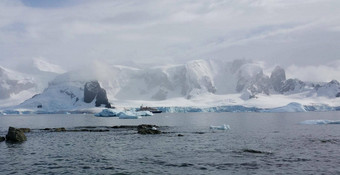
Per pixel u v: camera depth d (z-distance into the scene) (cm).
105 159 5178
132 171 4350
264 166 4556
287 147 6228
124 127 12256
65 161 5028
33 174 4206
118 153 5738
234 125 12988
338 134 8669
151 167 4575
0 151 6025
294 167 4475
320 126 11675
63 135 9031
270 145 6538
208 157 5262
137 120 19338
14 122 18838
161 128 11662
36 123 17375
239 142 7088
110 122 17362
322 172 4197
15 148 6406
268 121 15900
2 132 10956
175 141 7369
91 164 4797
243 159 5053
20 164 4816
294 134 8762
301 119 17950
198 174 4181
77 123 16738
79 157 5366
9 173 4262
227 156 5328
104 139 7906
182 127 12250
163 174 4188
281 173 4162
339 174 4091
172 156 5394
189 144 6825
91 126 13725
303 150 5838
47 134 9369
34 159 5203
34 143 7188
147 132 9344
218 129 10850
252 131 9875
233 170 4350
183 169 4441
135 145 6738
